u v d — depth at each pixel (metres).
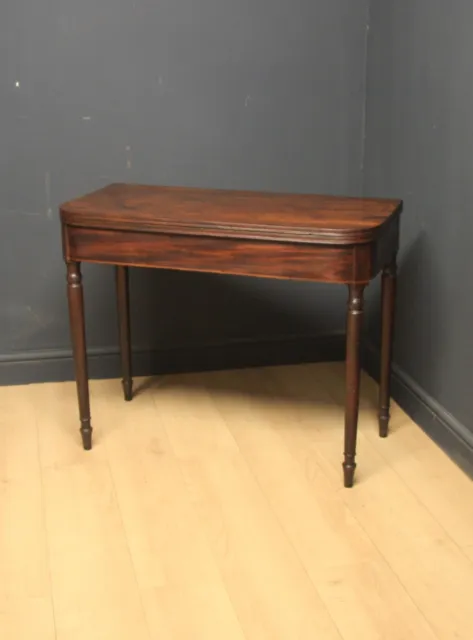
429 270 2.45
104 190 2.47
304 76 2.77
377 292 2.85
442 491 2.18
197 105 2.73
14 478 2.24
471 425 2.26
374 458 2.35
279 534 1.99
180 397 2.78
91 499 2.14
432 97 2.35
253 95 2.76
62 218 2.19
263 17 2.69
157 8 2.62
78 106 2.67
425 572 1.85
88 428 2.39
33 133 2.66
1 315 2.81
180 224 2.07
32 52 2.59
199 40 2.68
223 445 2.43
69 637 1.66
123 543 1.96
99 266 2.83
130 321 2.91
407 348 2.64
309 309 3.02
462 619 1.70
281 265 2.04
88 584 1.81
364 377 2.93
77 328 2.30
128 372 2.71
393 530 2.01
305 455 2.37
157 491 2.18
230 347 3.00
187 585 1.81
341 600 1.76
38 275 2.80
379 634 1.66
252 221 2.05
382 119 2.70
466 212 2.21
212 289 2.93
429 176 2.40
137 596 1.77
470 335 2.24
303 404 2.72
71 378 2.91
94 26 2.61
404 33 2.50
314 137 2.83
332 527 2.02
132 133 2.73
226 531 2.00
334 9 2.72
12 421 2.59
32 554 1.92
